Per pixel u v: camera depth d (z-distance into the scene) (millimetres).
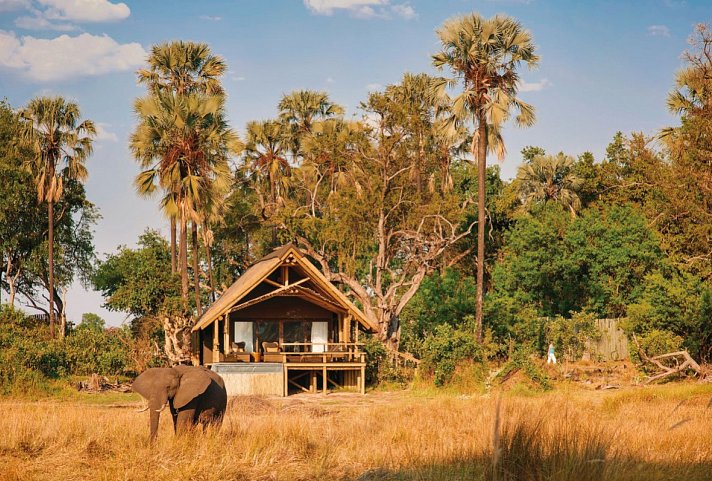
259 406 25719
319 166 50500
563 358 39344
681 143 45500
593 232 47812
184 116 38469
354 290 43344
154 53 48938
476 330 36062
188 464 12242
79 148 47812
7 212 51938
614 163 56188
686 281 36719
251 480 11750
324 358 34094
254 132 55094
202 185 39000
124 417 18844
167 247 54844
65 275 55719
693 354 34469
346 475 12094
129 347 37500
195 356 38250
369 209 42406
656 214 49281
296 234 43844
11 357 32594
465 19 37594
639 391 25438
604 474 9547
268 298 35125
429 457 12773
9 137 53594
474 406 23141
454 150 51531
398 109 43219
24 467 12344
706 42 41812
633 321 35688
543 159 56125
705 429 15367
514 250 50375
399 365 37781
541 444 10367
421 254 43688
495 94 37531
